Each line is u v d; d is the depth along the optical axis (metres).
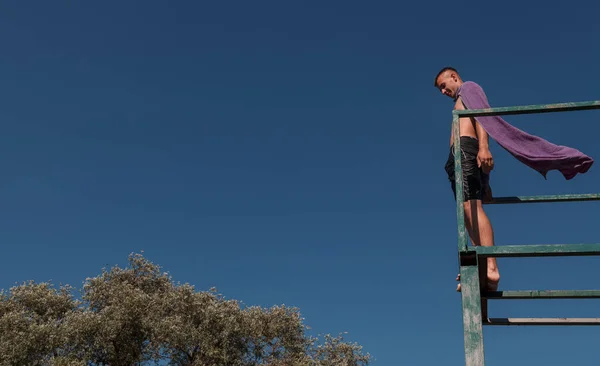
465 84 4.67
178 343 26.89
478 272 3.76
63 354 26.08
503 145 4.32
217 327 27.91
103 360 27.05
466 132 4.52
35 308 28.39
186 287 29.33
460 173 3.76
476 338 3.36
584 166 4.23
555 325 4.32
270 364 27.86
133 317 27.83
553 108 3.81
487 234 4.27
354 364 29.86
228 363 27.78
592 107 3.76
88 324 26.39
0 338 25.36
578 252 3.47
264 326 29.14
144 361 27.33
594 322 4.20
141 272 32.50
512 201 4.60
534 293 3.96
